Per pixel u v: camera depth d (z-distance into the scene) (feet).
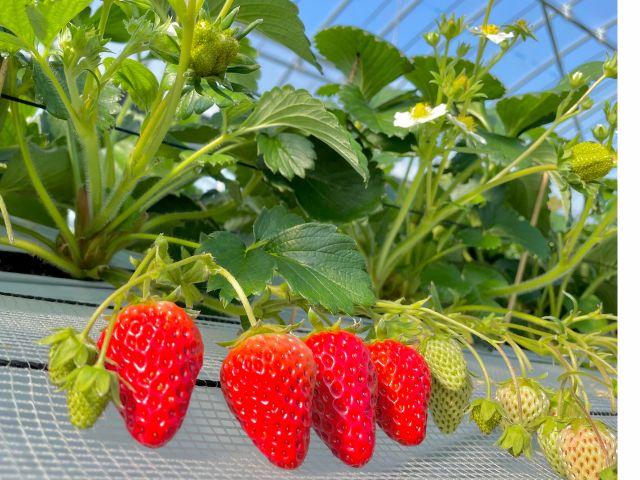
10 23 0.81
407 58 1.55
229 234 0.86
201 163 1.13
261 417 0.59
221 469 0.61
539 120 1.58
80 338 0.55
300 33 1.22
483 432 0.72
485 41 1.20
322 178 1.30
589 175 1.11
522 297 1.86
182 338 0.58
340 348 0.65
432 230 1.76
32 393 0.61
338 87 1.79
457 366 0.74
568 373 0.78
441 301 1.51
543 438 0.74
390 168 2.33
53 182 1.28
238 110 1.13
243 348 0.61
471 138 1.30
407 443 0.68
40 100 0.96
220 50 0.83
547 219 1.91
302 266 0.83
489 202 1.73
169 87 1.03
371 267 1.47
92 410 0.52
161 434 0.55
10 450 0.53
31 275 1.10
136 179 1.07
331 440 0.64
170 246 1.33
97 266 1.13
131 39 0.88
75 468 0.54
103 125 1.02
